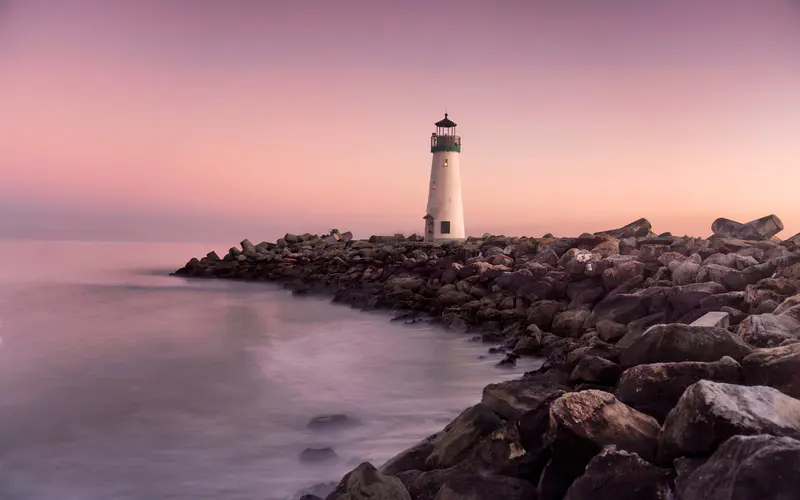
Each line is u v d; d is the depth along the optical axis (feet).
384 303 101.24
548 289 78.23
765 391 18.52
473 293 88.69
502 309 79.71
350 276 139.54
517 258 106.22
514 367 57.52
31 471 33.96
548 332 66.90
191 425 41.73
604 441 19.31
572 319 63.93
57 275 205.87
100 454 36.32
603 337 51.42
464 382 53.11
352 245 180.75
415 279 109.29
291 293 140.77
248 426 41.24
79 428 41.22
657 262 75.77
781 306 39.24
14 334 83.30
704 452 17.43
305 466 33.83
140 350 70.90
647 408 22.44
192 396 49.34
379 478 21.44
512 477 20.72
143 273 215.72
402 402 46.91
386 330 83.20
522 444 22.47
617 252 90.33
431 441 28.84
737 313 42.86
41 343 75.82
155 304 123.34
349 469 33.30
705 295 52.08
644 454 19.04
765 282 49.24
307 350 70.44
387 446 36.94
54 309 114.62
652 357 25.98
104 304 123.65
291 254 179.52
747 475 14.10
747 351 24.58
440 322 82.48
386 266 135.23
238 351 70.13
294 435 39.24
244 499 29.91
